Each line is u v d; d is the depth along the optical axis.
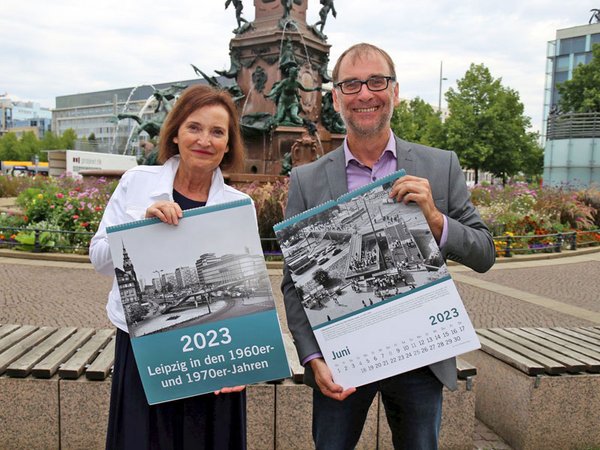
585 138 35.78
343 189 2.66
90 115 126.19
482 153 44.66
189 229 2.52
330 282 2.49
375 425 4.14
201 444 2.66
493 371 4.59
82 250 13.30
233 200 2.71
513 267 13.99
